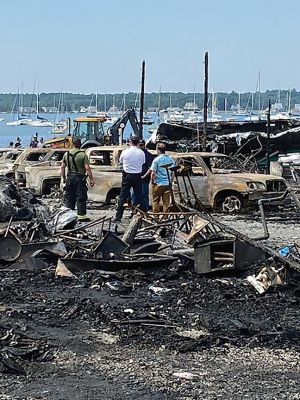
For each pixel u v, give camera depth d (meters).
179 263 11.92
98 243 12.34
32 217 14.71
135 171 17.62
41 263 12.09
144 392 6.48
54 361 7.36
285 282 10.42
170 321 8.92
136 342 8.05
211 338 8.16
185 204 16.28
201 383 6.77
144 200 17.92
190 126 37.59
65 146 40.81
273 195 20.97
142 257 12.06
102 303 9.78
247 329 8.49
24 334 8.23
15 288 10.70
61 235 13.39
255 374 7.07
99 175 23.05
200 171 21.38
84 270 11.65
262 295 10.26
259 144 35.66
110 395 6.39
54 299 10.05
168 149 34.69
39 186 26.31
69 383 6.70
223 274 11.36
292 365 7.38
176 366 7.28
